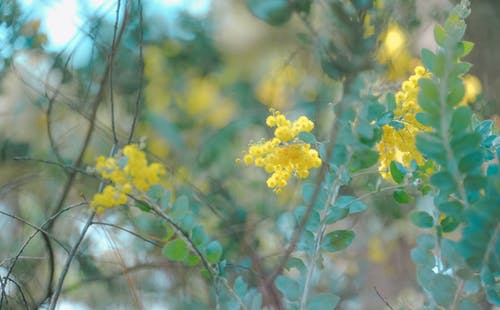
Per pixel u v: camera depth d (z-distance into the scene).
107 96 1.31
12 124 1.35
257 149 0.90
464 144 0.79
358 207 0.90
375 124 0.88
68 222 1.26
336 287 1.34
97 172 0.89
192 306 1.17
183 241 0.88
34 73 1.28
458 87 0.80
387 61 1.16
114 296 1.21
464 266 0.80
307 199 0.90
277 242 1.16
